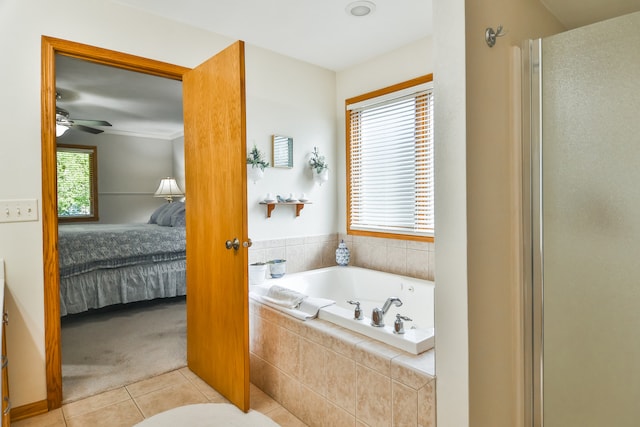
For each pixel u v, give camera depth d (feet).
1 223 6.72
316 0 8.02
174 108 16.29
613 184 5.08
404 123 10.52
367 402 5.68
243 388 7.11
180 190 22.34
